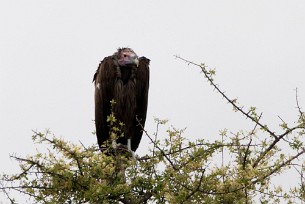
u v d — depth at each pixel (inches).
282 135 386.0
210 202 365.1
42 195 385.1
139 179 392.2
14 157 374.9
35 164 377.1
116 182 394.6
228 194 368.5
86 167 389.4
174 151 390.6
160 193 374.0
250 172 359.3
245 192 367.6
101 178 394.9
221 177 373.1
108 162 393.1
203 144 386.9
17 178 372.8
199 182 362.9
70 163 389.1
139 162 397.4
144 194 400.5
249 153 388.8
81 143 391.2
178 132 393.4
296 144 382.9
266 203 370.3
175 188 377.7
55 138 380.5
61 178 382.6
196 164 376.2
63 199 392.8
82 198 391.5
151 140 392.2
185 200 363.9
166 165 389.4
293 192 371.2
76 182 388.2
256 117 389.1
